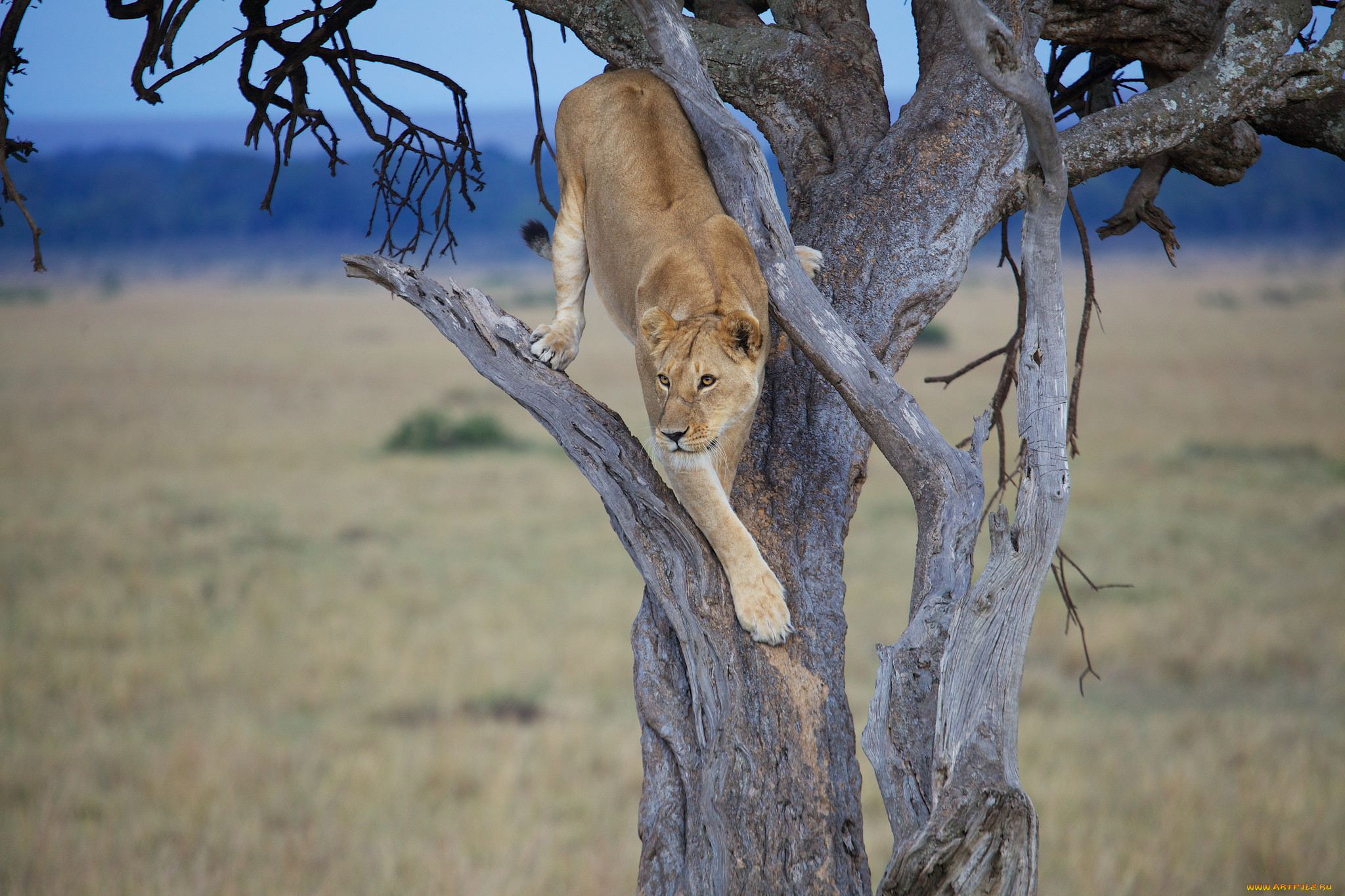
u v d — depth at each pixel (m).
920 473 5.09
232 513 35.28
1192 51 7.20
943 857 4.09
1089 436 46.41
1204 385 60.97
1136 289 147.88
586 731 18.25
